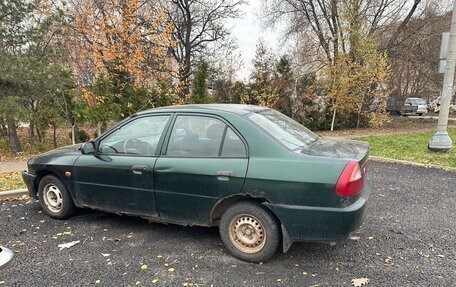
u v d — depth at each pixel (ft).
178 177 12.05
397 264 11.13
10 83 31.63
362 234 13.48
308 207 10.34
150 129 13.24
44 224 14.79
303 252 12.01
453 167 25.49
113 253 12.02
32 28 35.01
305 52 61.31
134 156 13.16
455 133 51.62
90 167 13.94
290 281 10.16
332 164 10.30
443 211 16.10
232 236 11.60
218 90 62.64
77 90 39.81
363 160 11.02
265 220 10.96
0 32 32.42
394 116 96.02
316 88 58.49
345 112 62.75
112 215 15.81
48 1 39.55
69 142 43.98
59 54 36.22
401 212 15.96
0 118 31.17
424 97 111.55
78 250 12.27
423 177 22.93
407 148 35.27
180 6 79.71
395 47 72.02
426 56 71.61
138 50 42.63
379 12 67.92
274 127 12.14
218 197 11.48
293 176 10.43
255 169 10.91
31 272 10.78
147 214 13.05
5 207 17.07
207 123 12.23
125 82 43.14
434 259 11.45
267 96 55.47
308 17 69.97
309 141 12.50
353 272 10.64
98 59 42.91
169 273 10.66
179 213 12.35
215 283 10.09
